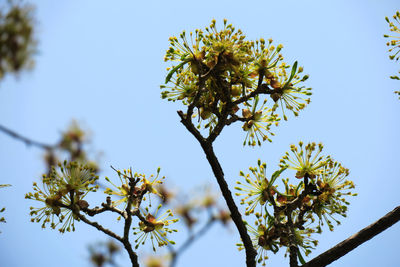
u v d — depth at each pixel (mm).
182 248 4430
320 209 3775
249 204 3688
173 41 3578
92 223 3432
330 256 3197
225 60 3477
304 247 3771
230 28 3566
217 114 3619
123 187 3580
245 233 3408
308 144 3828
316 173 3775
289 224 3596
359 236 3176
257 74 3658
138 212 3504
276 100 3656
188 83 3668
